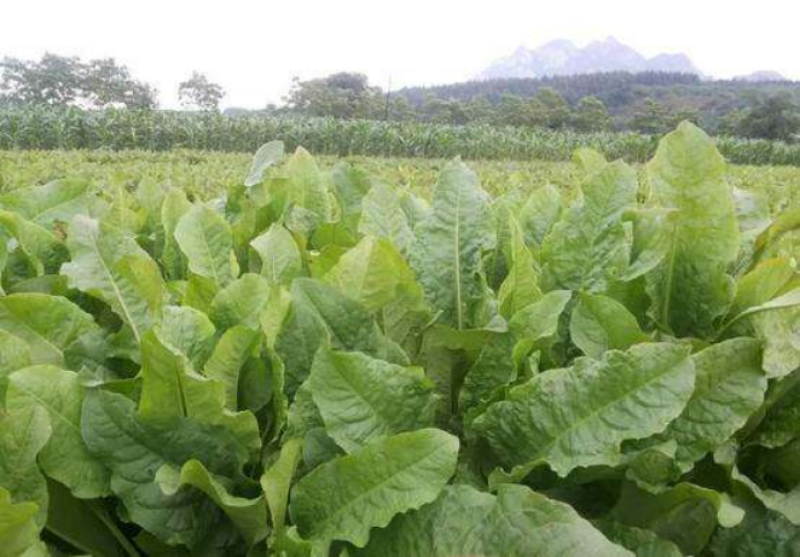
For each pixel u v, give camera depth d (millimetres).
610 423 1188
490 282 2037
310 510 1130
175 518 1149
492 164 30312
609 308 1408
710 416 1276
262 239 1751
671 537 1273
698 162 1572
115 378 1462
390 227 1985
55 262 2061
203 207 1835
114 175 3027
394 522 1108
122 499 1136
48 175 11289
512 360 1416
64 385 1175
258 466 1276
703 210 1575
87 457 1164
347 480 1110
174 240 2168
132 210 2646
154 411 1171
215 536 1180
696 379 1294
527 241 2215
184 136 35781
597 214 1695
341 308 1400
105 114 34750
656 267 1649
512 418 1292
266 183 2584
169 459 1178
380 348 1404
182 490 1162
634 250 1660
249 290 1469
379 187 1995
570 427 1223
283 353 1367
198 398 1186
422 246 1772
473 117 87062
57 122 32875
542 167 27391
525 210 2250
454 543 1055
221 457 1205
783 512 1228
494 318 1507
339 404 1191
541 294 1604
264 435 1351
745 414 1268
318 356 1203
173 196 2184
